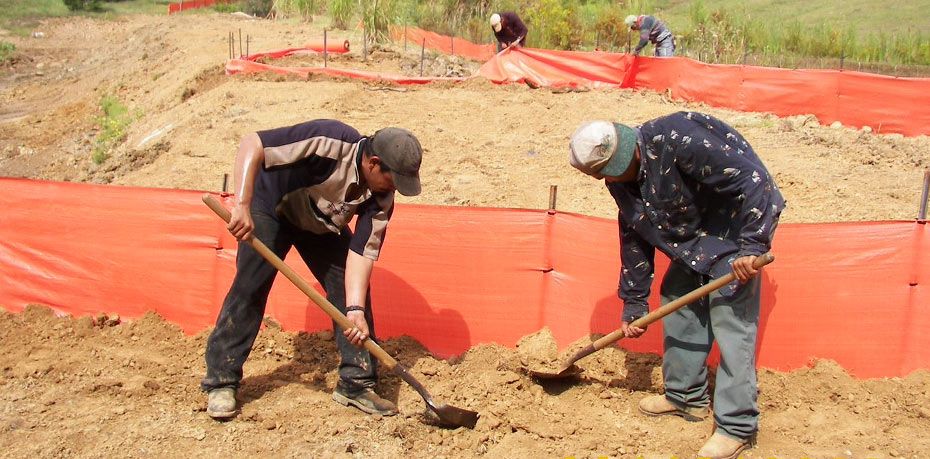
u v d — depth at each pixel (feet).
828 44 58.95
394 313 17.83
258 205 14.37
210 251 18.26
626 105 35.47
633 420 15.21
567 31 59.57
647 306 14.60
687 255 13.52
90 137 47.19
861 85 34.63
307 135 13.44
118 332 18.31
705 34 57.62
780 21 65.67
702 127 12.64
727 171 12.41
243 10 101.91
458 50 56.39
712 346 15.38
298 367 16.97
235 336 14.79
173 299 18.44
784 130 32.60
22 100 66.74
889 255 16.19
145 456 13.89
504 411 15.24
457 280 17.58
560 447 14.39
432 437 14.62
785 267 16.35
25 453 13.85
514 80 40.81
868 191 24.63
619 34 63.05
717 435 13.89
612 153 12.73
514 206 23.66
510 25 46.85
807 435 14.75
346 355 15.12
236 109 34.22
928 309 16.21
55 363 16.87
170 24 75.36
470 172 26.94
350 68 44.52
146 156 32.55
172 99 42.91
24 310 18.80
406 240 17.62
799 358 16.49
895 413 15.37
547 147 29.76
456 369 16.87
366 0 51.70
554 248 17.29
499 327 17.57
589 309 17.13
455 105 35.65
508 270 17.44
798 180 25.34
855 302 16.30
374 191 13.92
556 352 17.08
